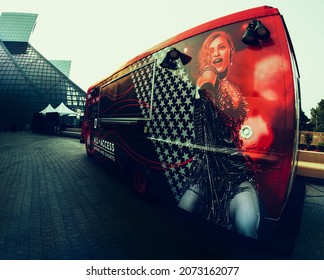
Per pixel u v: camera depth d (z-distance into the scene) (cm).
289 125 250
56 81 8956
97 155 830
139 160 479
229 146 291
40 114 3591
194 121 337
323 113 4409
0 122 7356
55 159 1063
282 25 259
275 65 259
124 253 310
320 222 427
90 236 357
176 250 320
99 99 797
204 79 322
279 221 286
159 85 409
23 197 538
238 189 282
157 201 511
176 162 369
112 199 531
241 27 289
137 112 482
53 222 407
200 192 326
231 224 287
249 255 311
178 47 371
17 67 8531
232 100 288
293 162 265
